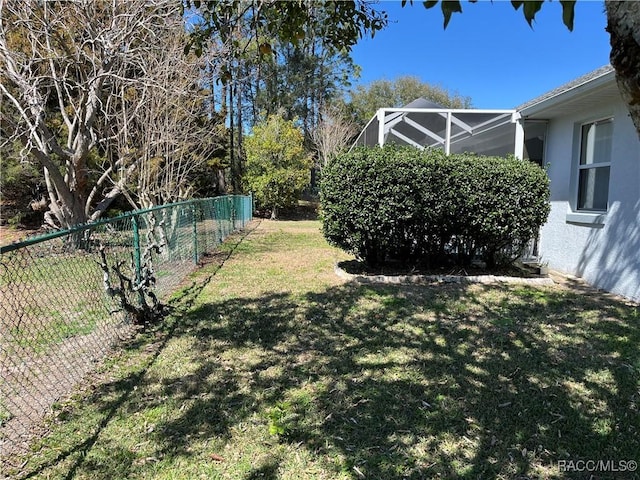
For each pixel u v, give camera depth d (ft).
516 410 8.78
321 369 10.70
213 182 65.00
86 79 27.20
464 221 20.01
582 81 17.87
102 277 14.07
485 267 22.44
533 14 3.13
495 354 11.57
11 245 7.67
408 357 11.41
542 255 24.53
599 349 11.86
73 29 24.91
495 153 30.83
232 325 13.91
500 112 23.58
